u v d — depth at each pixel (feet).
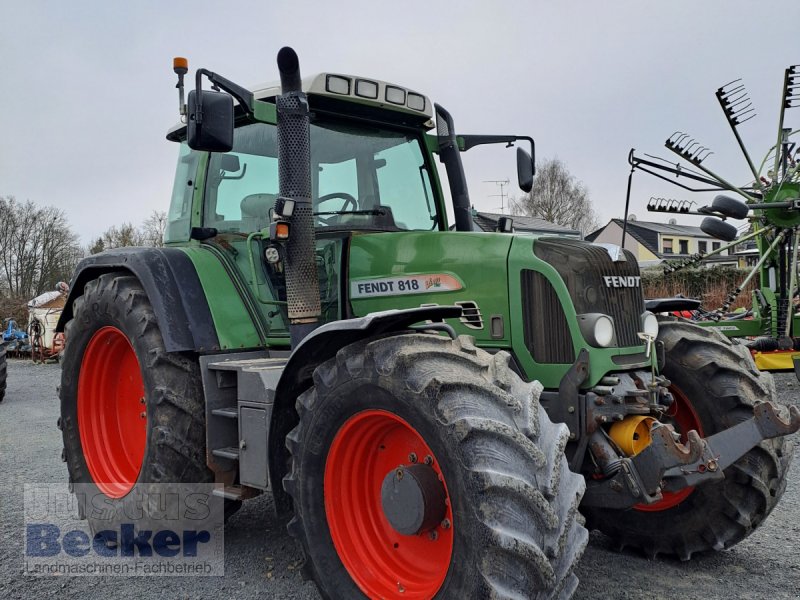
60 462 19.35
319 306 10.94
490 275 10.60
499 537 7.04
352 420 8.86
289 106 10.76
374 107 13.00
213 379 11.41
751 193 30.40
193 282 12.27
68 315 14.94
